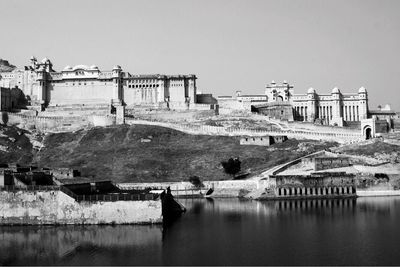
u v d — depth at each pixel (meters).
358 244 100.06
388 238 104.56
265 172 199.62
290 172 196.50
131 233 106.75
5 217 112.94
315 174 185.88
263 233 111.94
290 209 149.62
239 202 172.88
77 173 154.38
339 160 195.88
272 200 176.38
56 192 113.38
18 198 113.19
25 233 106.31
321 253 93.44
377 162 196.62
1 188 114.06
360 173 186.75
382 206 151.50
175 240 103.12
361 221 124.81
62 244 98.56
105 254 92.12
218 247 98.44
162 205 116.56
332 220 127.31
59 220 112.94
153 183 199.62
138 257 90.62
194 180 198.62
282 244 101.12
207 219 131.62
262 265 86.06
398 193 182.00
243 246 99.25
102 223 112.69
